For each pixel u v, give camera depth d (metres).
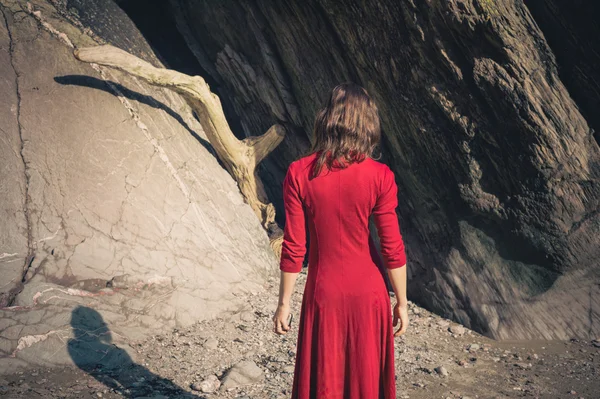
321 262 2.38
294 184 2.34
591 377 3.81
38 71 5.66
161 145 5.92
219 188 6.21
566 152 4.55
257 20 6.22
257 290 5.33
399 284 2.36
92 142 5.41
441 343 4.54
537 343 4.46
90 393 3.31
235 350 4.12
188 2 7.38
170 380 3.59
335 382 2.37
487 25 4.37
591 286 4.57
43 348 3.68
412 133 5.24
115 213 5.05
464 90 4.70
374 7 4.86
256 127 7.42
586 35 4.37
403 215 5.79
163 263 4.92
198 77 5.95
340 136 2.31
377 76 5.25
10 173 4.82
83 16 6.80
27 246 4.54
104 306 4.24
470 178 4.96
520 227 4.80
